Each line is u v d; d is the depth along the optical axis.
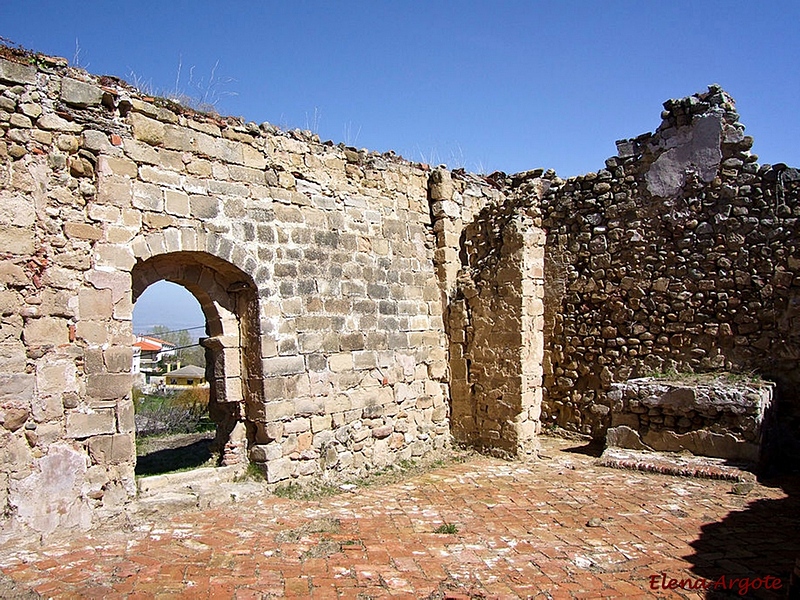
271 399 7.70
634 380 9.84
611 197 10.95
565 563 5.35
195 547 5.60
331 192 8.86
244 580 4.86
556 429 11.54
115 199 6.51
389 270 9.65
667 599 4.66
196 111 7.39
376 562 5.32
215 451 8.24
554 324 11.59
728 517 6.62
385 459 9.23
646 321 10.45
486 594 4.70
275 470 7.64
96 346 6.24
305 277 8.32
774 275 9.22
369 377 9.12
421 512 6.92
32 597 4.45
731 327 9.59
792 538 5.96
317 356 8.35
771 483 7.93
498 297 9.97
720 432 8.68
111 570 5.01
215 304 7.79
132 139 6.73
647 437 9.35
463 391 10.39
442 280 10.58
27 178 5.91
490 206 10.47
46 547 5.54
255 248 7.76
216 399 7.96
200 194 7.28
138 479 7.02
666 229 10.29
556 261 11.59
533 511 6.93
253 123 7.96
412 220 10.23
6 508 5.54
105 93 6.53
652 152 10.49
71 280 6.13
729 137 9.67
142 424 16.28
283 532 6.10
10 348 5.68
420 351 10.09
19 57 6.05
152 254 6.77
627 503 7.20
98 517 6.08
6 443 5.58
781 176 9.20
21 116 5.92
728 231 9.66
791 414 9.04
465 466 9.29
